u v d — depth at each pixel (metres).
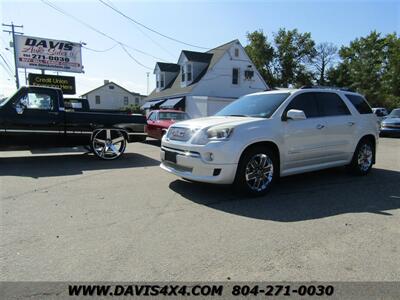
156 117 13.86
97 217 4.22
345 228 3.94
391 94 44.00
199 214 4.37
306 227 3.95
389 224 4.10
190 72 28.16
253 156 5.11
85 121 8.64
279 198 5.16
